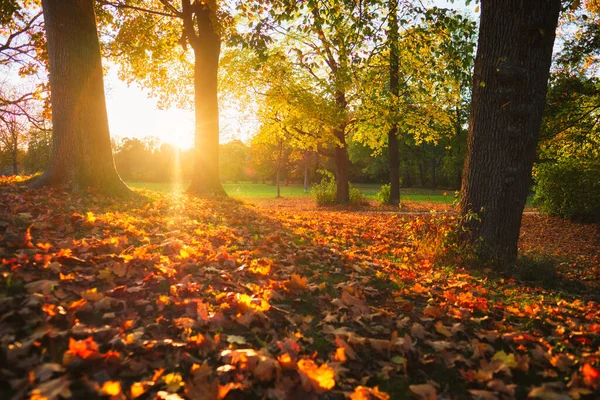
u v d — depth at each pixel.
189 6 14.09
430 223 7.89
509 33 6.21
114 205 7.44
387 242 8.30
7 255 3.46
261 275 4.32
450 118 22.89
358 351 2.92
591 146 16.75
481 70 6.56
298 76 21.58
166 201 9.27
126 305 3.11
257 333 3.01
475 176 6.71
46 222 4.93
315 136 23.14
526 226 16.48
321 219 10.96
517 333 3.37
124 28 16.36
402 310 3.87
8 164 34.44
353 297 3.88
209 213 8.62
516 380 2.70
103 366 2.22
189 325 2.89
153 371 2.35
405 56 17.00
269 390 2.26
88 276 3.41
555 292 5.44
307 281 4.27
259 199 33.22
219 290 3.71
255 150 40.97
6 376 1.96
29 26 15.18
